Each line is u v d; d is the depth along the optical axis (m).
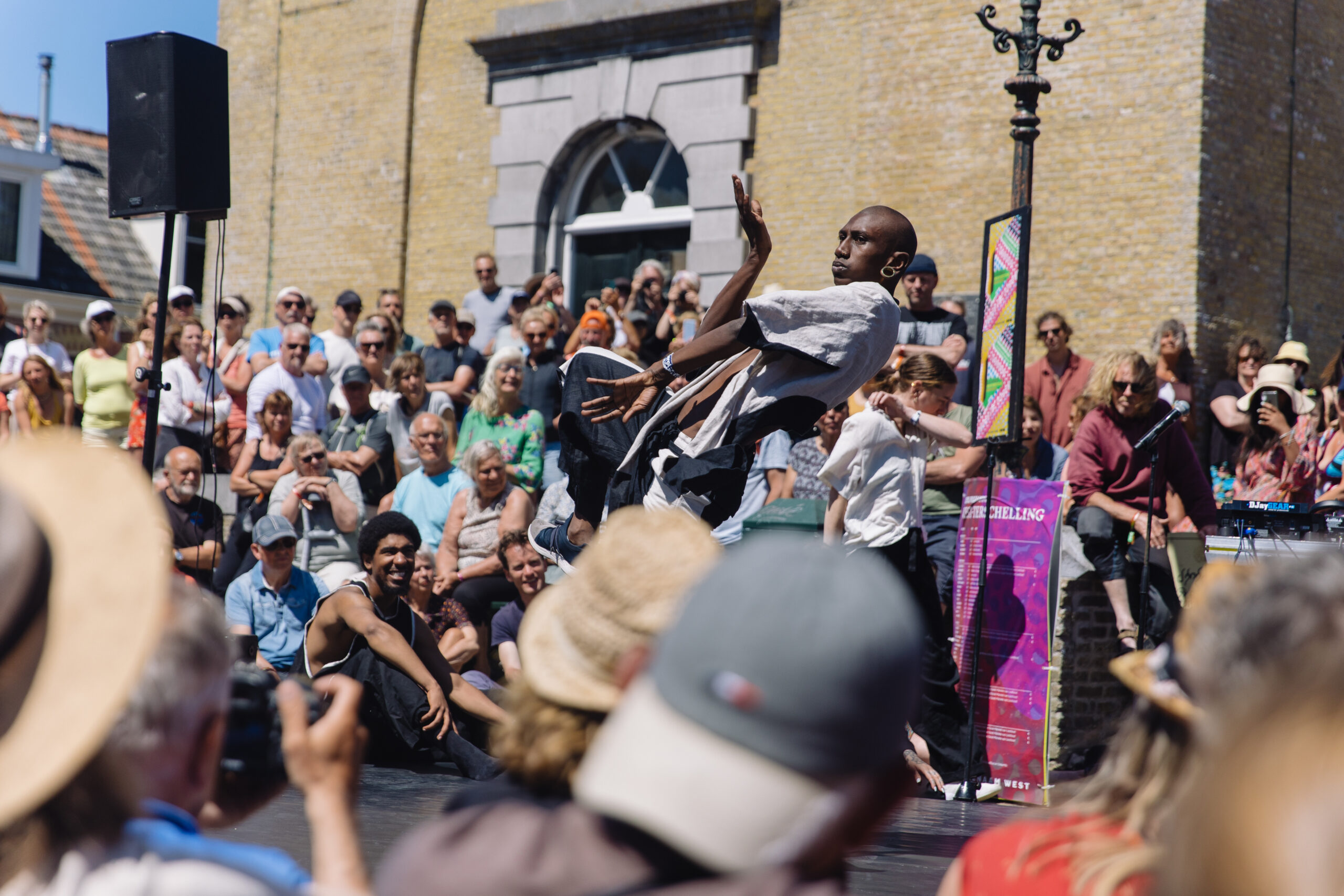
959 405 7.37
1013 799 5.91
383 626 5.68
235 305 10.41
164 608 1.47
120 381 10.46
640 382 3.85
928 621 5.71
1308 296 10.59
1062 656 6.14
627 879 1.36
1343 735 0.90
